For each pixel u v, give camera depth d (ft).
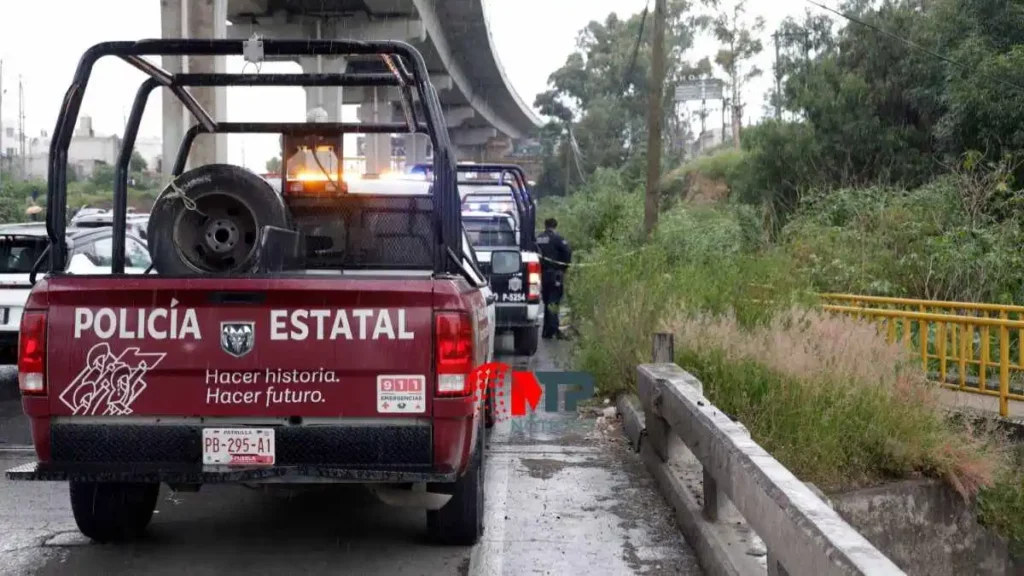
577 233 94.43
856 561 9.64
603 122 213.05
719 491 17.80
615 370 32.09
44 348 15.58
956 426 27.30
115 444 15.62
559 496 21.94
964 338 33.22
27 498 21.77
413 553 18.13
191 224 18.37
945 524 24.89
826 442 23.71
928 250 52.21
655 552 18.26
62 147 16.43
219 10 60.08
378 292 15.44
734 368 25.91
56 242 16.38
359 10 131.13
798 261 54.03
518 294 43.98
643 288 33.78
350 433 15.47
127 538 19.01
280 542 18.84
